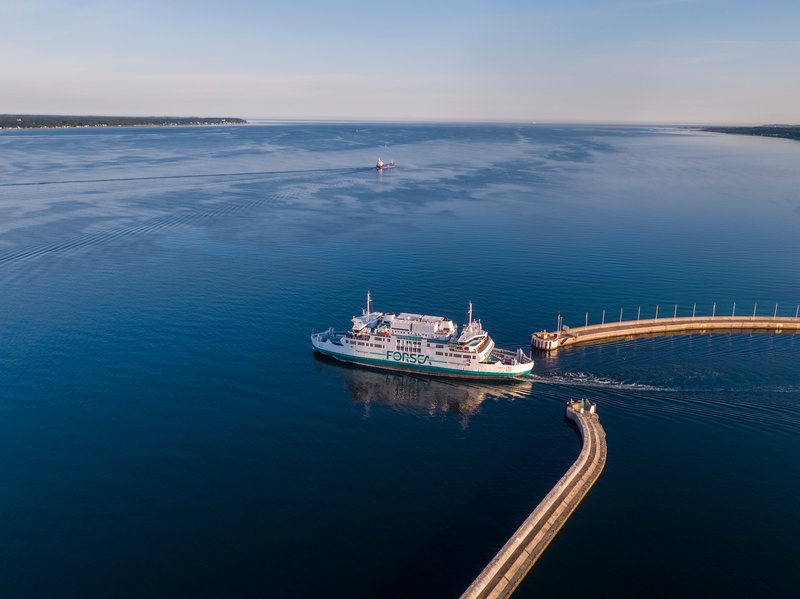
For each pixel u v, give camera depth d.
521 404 131.62
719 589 80.00
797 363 148.62
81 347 150.12
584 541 88.31
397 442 115.12
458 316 178.75
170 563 82.44
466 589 79.12
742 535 90.00
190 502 94.88
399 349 147.12
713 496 98.94
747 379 140.12
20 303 178.25
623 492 99.69
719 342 163.50
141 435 113.19
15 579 79.19
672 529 91.12
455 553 86.00
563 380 141.75
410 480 102.81
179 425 117.44
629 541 88.44
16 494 95.44
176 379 136.00
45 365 139.75
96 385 131.38
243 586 78.94
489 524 92.19
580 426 118.94
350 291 196.50
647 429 119.38
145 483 99.25
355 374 145.88
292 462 106.94
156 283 199.00
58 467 102.56
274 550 85.38
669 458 109.44
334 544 86.94
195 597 77.12
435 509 95.31
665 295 197.50
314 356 152.50
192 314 174.00
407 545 87.12
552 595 78.38
